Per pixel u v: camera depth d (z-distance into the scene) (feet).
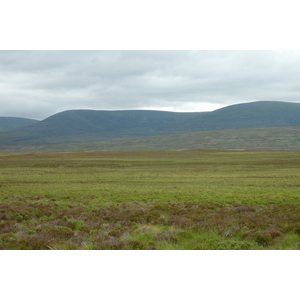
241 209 81.00
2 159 323.37
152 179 168.45
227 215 72.54
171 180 163.32
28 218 72.95
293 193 111.86
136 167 249.55
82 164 271.69
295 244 48.34
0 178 170.30
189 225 62.28
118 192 118.01
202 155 369.30
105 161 299.58
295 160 287.28
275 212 75.77
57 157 355.77
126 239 51.47
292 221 64.13
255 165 254.06
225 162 284.20
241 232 55.11
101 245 49.08
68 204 92.07
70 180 164.25
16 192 118.42
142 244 48.93
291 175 182.09
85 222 67.72
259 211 79.66
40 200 100.83
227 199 98.73
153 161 299.99
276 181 154.40
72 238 53.31
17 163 280.72
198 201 95.71
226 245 48.73
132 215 74.28
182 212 78.07
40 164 271.90
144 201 98.53
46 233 55.88
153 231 57.00
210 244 49.65
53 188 131.23
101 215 75.87
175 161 299.17
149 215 73.61
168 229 60.44
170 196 106.73
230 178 171.22
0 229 60.90
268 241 50.16
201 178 172.35
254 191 118.62
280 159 302.86
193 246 49.26
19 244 50.16
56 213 78.33
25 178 171.83
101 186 139.03
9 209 79.05
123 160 311.88
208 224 61.31
